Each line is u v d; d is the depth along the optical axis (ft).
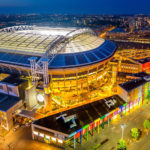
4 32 562.25
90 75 426.10
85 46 467.52
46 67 352.28
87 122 308.60
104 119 334.24
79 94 414.41
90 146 294.66
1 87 382.42
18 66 405.18
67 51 433.89
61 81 408.05
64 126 297.33
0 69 460.96
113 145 295.07
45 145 299.38
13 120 348.79
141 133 319.06
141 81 407.23
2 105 344.69
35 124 301.84
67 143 294.87
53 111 373.20
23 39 490.90
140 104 403.75
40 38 486.79
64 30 607.37
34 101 381.19
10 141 307.78
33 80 379.55
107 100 371.35
